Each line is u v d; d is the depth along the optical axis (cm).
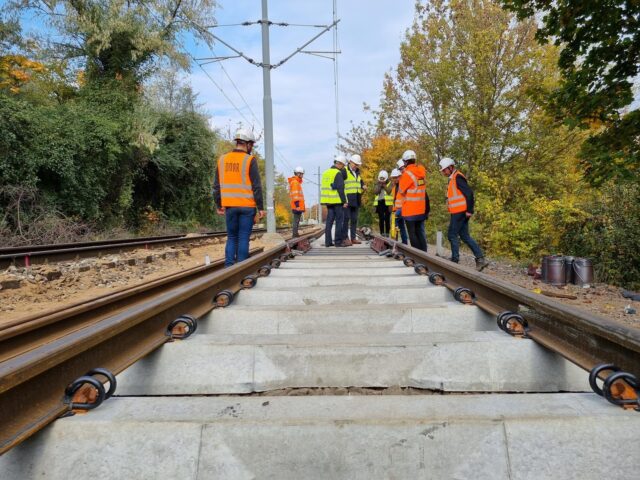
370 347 248
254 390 245
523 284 867
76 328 353
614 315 644
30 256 840
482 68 1728
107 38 2053
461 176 855
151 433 165
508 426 165
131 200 2270
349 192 1193
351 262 685
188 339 264
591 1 557
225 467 163
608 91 608
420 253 613
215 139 2941
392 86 2089
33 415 161
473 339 259
